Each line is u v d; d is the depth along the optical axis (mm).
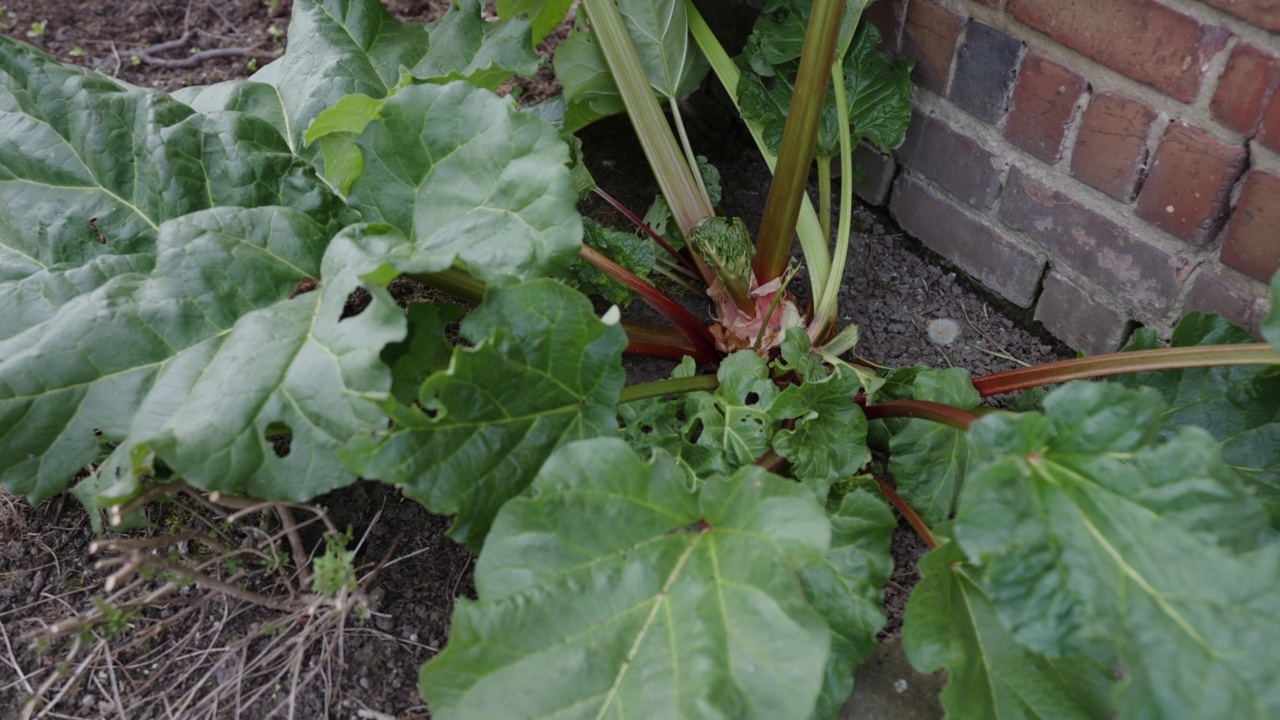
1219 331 1030
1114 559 760
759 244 1199
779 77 1298
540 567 822
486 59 1156
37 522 1085
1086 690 823
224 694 953
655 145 1254
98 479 925
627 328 1201
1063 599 762
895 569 1051
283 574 1019
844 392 1022
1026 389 1134
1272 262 1013
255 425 852
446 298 1271
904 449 1037
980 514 780
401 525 1077
